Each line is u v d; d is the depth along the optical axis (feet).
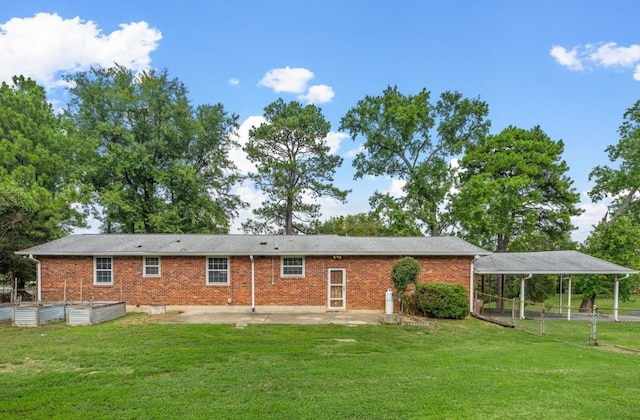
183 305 55.88
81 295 55.52
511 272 57.62
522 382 21.39
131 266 56.08
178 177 95.50
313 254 55.47
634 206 89.04
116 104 94.22
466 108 98.12
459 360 27.07
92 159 86.79
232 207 111.65
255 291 56.18
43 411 17.28
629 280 69.41
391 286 56.44
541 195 85.87
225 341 32.96
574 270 57.82
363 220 122.83
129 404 18.04
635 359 28.73
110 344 31.55
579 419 16.31
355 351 29.84
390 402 18.22
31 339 33.99
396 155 103.96
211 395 19.24
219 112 107.65
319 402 18.25
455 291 51.42
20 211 56.24
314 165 111.86
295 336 35.81
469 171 98.58
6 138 64.34
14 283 60.34
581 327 48.21
